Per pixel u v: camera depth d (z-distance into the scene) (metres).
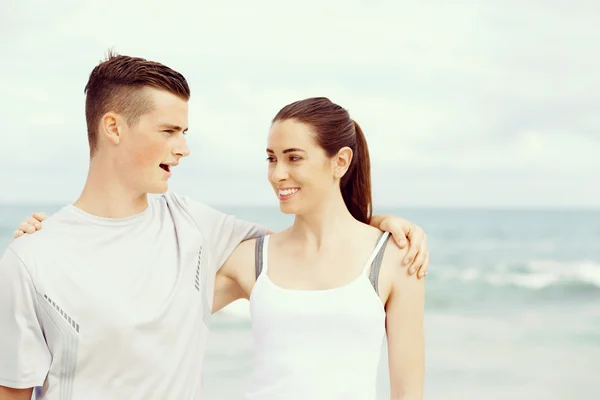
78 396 2.49
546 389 9.29
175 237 2.78
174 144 2.66
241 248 2.94
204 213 2.93
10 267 2.47
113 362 2.52
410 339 2.75
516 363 10.61
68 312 2.48
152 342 2.57
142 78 2.60
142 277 2.62
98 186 2.67
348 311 2.63
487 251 24.41
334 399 2.59
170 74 2.66
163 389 2.56
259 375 2.68
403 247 2.77
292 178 2.70
